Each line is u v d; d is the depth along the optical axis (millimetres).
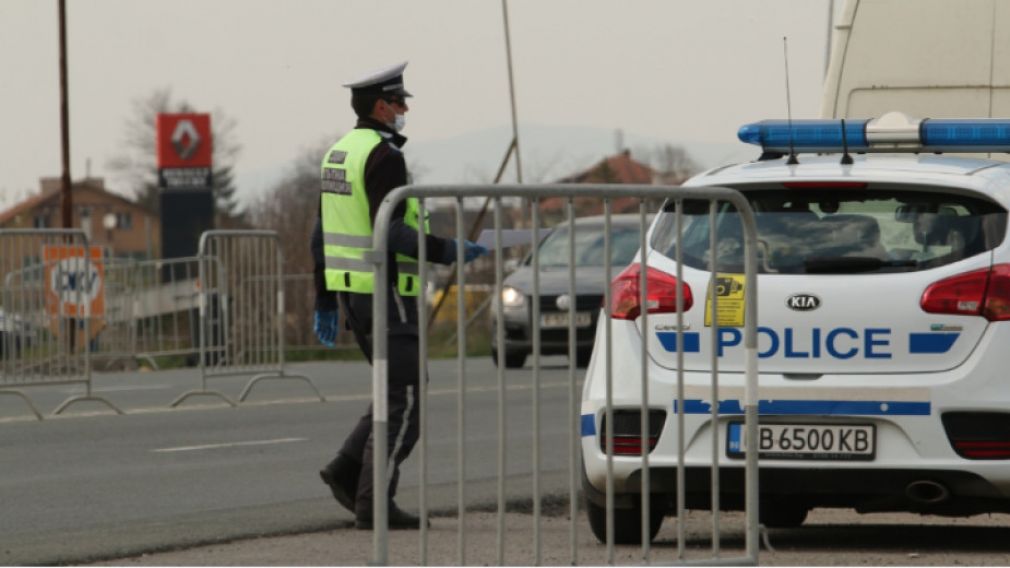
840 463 24016
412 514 28156
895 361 24141
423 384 20625
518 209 21422
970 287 24109
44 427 46250
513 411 51312
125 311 63719
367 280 26828
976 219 24531
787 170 25344
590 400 25234
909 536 28047
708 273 24531
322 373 75438
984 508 24500
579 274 67938
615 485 24812
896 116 27578
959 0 39281
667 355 24547
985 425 23844
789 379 24234
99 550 24859
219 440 42875
